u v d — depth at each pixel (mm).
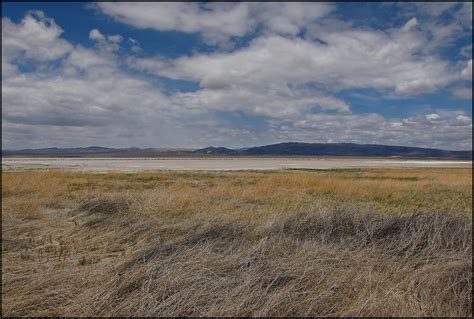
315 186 19781
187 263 4891
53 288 4637
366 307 3979
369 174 36812
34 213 10133
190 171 40094
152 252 5688
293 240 6344
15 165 52844
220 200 13016
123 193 14227
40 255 6461
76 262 5992
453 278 4797
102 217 9258
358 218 7500
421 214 7523
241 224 7543
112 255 6488
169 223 8422
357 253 5676
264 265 4926
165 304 3990
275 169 49000
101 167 49656
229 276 4637
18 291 4559
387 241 6336
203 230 6949
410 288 4520
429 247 5828
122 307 4059
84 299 4262
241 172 38812
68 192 15609
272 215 8352
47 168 43938
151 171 38438
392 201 15297
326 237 6652
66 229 8523
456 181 26562
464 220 7301
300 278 4480
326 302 4102
